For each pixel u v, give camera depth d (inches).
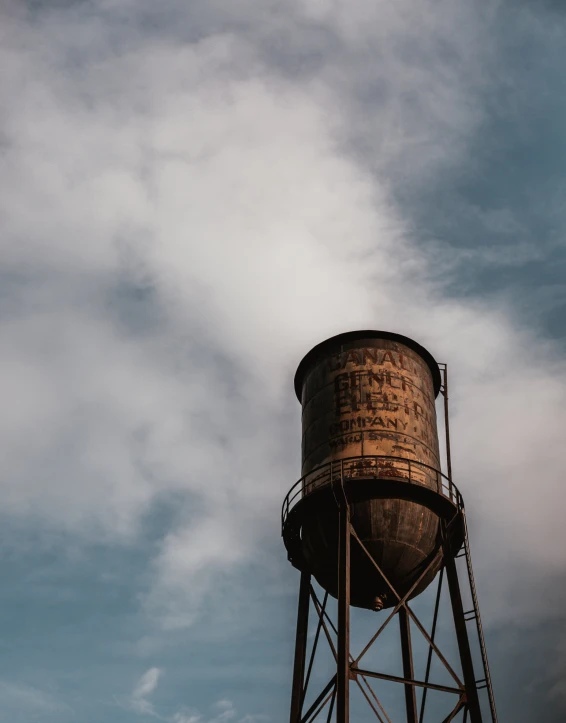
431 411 924.0
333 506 836.0
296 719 803.4
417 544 829.8
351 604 855.7
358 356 924.0
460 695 768.9
